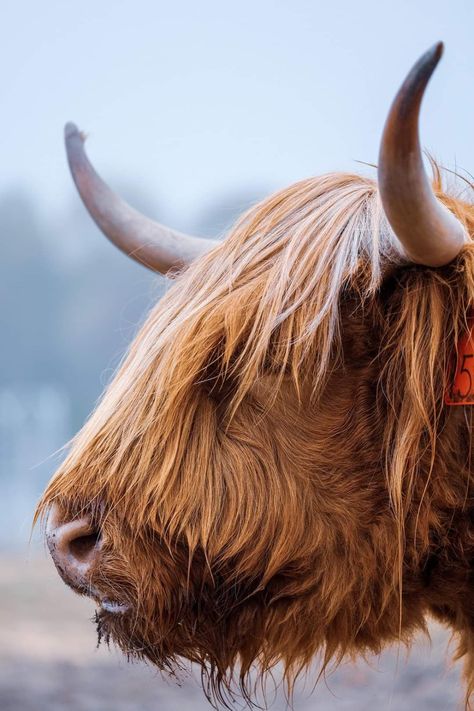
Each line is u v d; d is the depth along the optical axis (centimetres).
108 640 344
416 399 319
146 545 328
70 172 415
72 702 634
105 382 443
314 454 328
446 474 328
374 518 332
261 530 329
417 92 260
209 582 336
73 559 328
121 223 408
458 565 338
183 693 670
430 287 323
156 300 423
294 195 355
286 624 345
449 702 605
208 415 330
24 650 757
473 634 366
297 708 631
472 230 346
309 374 326
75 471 333
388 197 284
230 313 328
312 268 331
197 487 328
